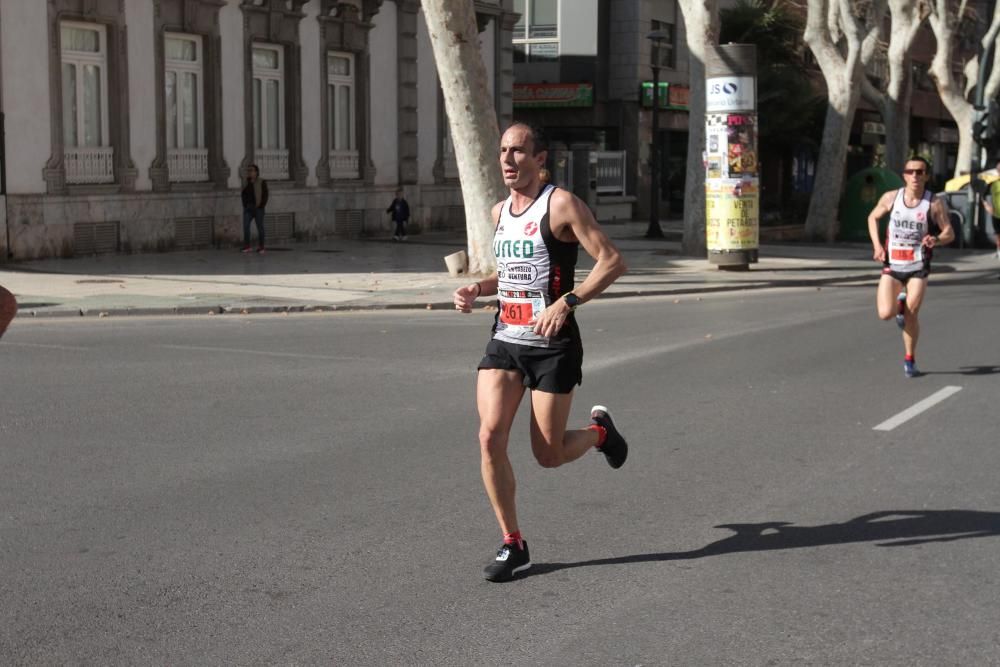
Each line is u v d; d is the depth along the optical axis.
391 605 5.07
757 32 36.66
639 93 40.44
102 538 5.97
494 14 34.03
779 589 5.30
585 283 5.33
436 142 33.09
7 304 4.29
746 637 4.74
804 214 38.28
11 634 4.70
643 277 21.06
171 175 24.55
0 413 8.98
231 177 26.06
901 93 34.44
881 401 9.77
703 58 25.09
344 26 29.19
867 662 4.50
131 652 4.54
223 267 21.39
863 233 31.98
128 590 5.22
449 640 4.69
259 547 5.85
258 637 4.70
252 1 26.17
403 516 6.41
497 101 34.81
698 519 6.41
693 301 18.09
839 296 18.95
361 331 14.01
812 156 44.50
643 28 41.62
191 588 5.26
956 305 17.42
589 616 4.96
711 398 9.88
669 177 44.69
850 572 5.54
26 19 20.95
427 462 7.58
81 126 22.58
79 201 22.12
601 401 9.73
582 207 5.36
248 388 10.10
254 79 26.83
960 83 61.59
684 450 8.01
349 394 9.87
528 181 5.42
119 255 23.12
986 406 9.57
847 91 31.03
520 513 6.50
